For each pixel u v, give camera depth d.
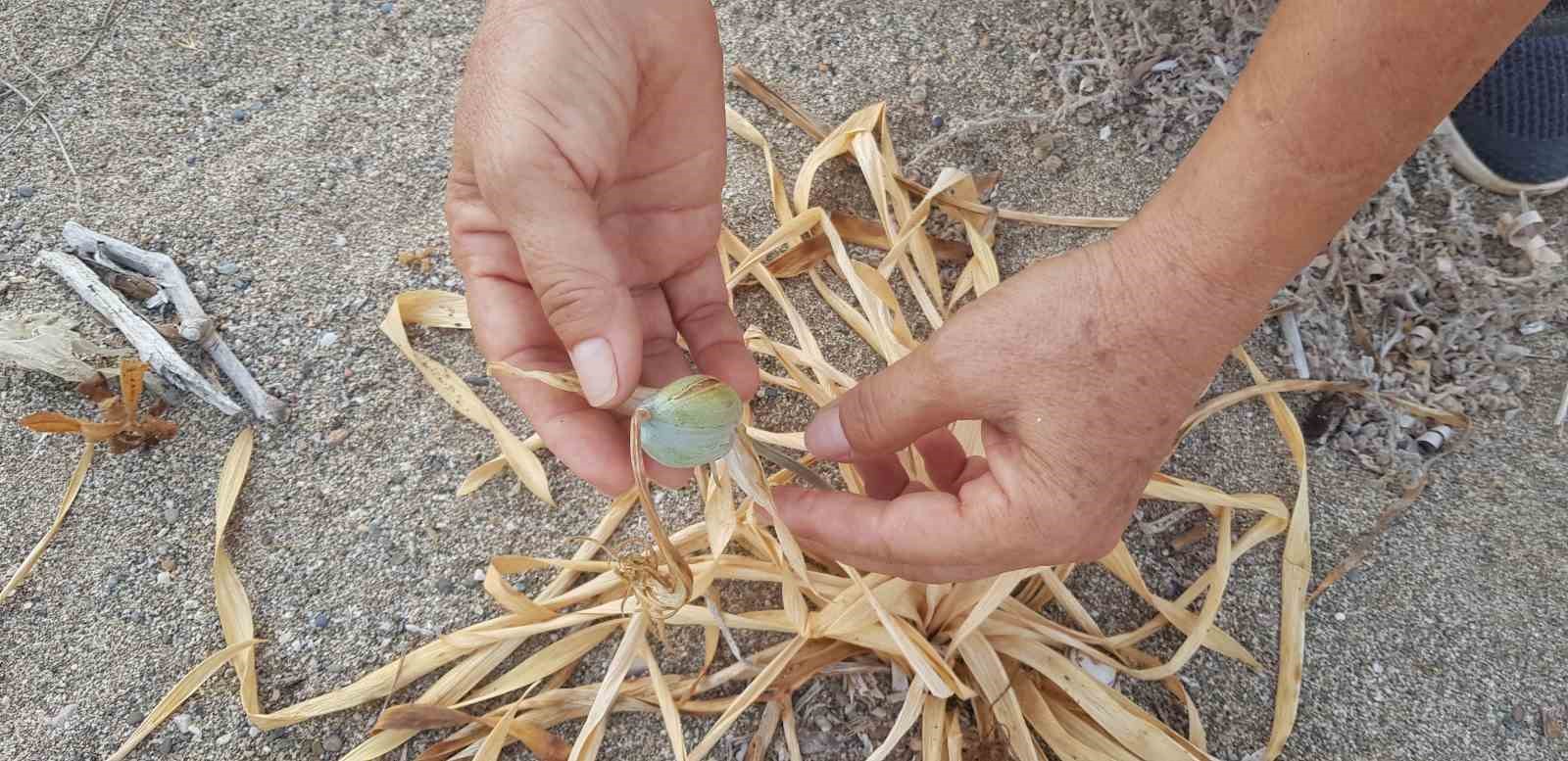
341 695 0.42
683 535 0.45
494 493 0.47
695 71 0.37
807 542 0.40
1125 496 0.35
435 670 0.44
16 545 0.45
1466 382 0.52
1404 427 0.51
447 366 0.49
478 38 0.35
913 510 0.36
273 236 0.52
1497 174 0.56
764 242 0.50
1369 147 0.28
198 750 0.42
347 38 0.58
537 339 0.38
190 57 0.57
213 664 0.42
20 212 0.51
